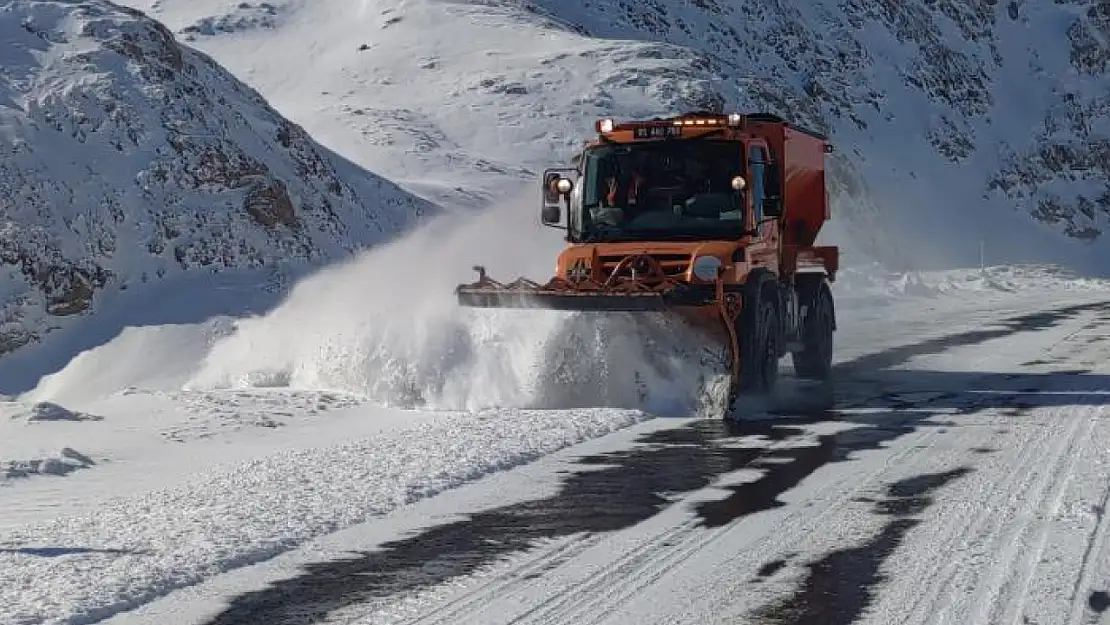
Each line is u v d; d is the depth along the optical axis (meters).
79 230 28.73
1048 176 91.00
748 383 16.08
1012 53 103.94
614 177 17.05
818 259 20.09
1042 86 100.81
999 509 9.84
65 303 26.72
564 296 15.60
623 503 10.38
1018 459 11.96
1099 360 21.22
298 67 74.31
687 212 16.69
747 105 69.81
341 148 56.22
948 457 12.20
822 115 86.38
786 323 18.09
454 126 61.44
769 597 7.71
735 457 12.45
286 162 37.09
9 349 25.12
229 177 32.91
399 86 68.56
